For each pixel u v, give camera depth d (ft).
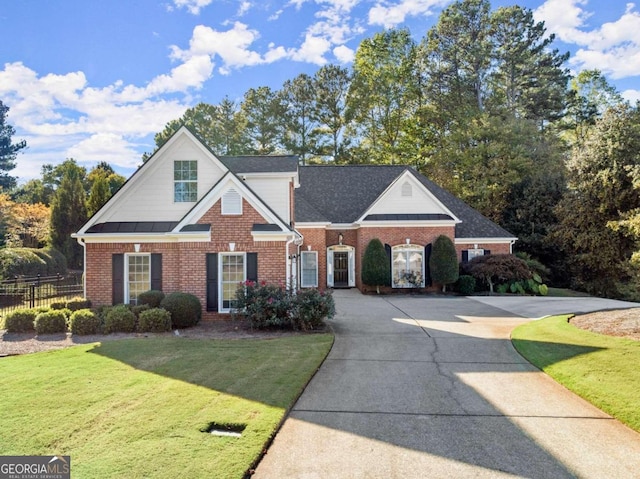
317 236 83.10
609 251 88.02
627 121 87.40
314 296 42.37
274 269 48.26
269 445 17.89
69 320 42.27
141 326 41.04
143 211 52.65
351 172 98.84
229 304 48.26
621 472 15.69
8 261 77.66
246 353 32.71
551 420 20.63
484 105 147.43
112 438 18.07
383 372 28.73
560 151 133.28
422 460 16.62
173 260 50.11
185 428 19.10
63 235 116.37
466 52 150.82
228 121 171.53
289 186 63.52
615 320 40.96
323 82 151.94
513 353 33.86
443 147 138.51
